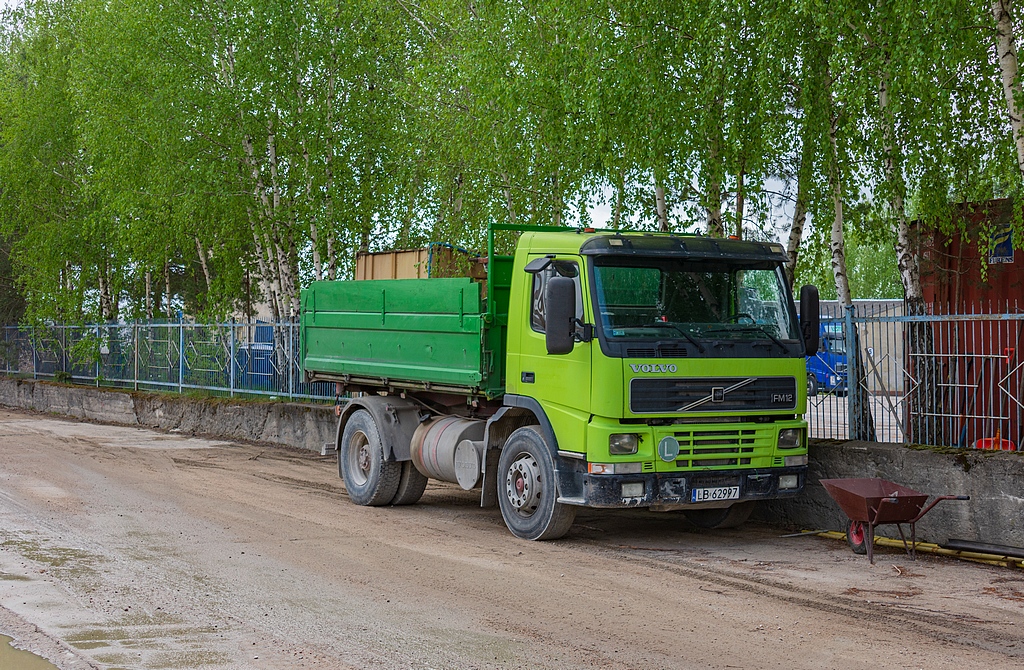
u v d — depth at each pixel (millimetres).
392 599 7559
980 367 9758
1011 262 12812
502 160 15664
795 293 18750
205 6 21469
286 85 21031
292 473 15203
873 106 11406
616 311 9281
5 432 21078
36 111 28719
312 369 13828
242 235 23516
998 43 10461
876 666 5961
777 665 5984
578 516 11688
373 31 21312
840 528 10312
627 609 7297
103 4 24578
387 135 21391
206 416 21328
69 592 7680
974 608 7344
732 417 9625
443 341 11148
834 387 10898
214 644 6383
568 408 9547
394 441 12062
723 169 12781
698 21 12070
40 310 28812
